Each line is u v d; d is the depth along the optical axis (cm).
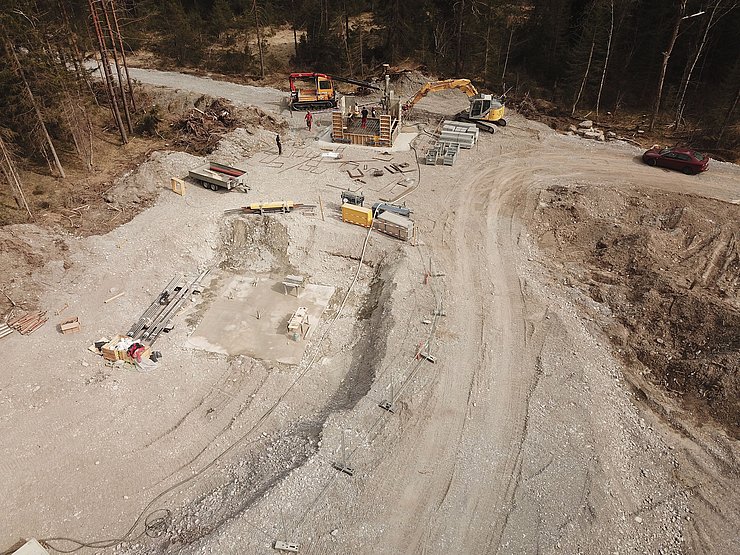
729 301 2461
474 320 2442
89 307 2608
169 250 2964
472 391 2094
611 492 1739
